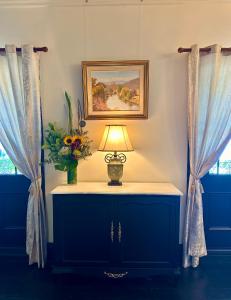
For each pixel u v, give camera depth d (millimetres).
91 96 2697
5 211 2922
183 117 2719
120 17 2652
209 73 2527
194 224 2582
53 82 2736
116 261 2373
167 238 2344
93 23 2666
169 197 2307
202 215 2609
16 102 2590
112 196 2326
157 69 2686
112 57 2693
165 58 2672
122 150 2479
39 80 2707
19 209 2914
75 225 2371
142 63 2627
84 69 2654
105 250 2379
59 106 2758
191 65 2537
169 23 2641
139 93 2678
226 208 2852
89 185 2598
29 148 2605
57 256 2398
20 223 2924
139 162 2781
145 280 2445
